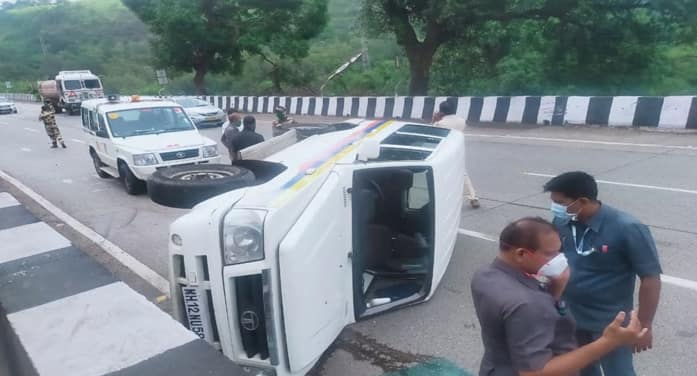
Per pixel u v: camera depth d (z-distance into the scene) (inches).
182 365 107.9
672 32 722.2
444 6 724.7
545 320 81.8
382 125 234.1
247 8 1370.6
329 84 1535.4
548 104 591.8
